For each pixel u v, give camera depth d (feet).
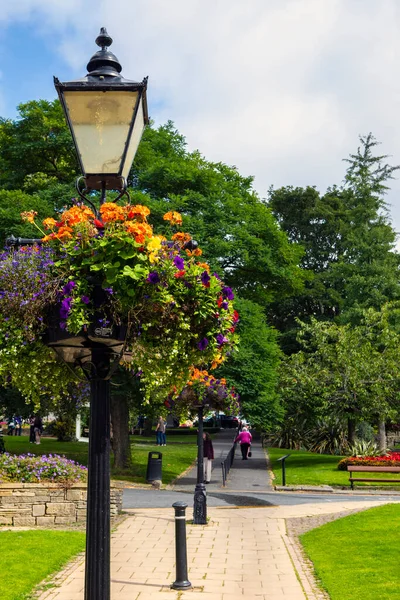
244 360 80.23
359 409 97.45
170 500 57.06
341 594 26.25
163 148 91.61
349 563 31.55
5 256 15.89
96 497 14.42
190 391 49.65
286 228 178.81
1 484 43.45
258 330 85.05
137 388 72.13
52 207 78.23
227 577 29.78
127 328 15.11
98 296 14.82
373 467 73.56
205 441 76.28
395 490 72.08
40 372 17.81
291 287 97.04
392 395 94.38
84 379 16.76
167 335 15.94
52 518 43.70
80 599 25.82
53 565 31.14
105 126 15.96
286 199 179.32
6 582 27.50
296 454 114.11
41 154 87.92
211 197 83.20
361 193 171.32
